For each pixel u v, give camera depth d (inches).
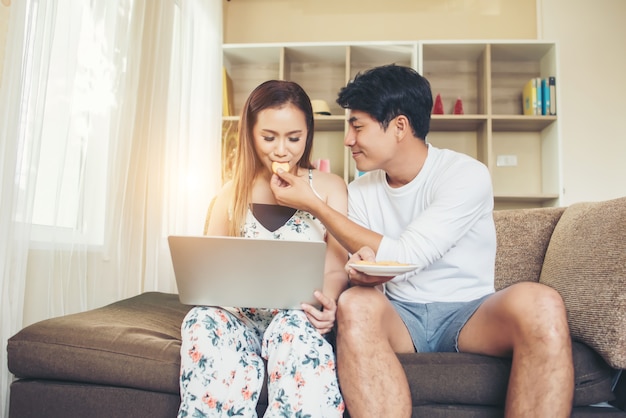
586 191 151.6
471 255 52.7
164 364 44.3
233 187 54.6
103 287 74.3
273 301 43.1
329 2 159.9
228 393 40.8
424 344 50.3
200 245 40.8
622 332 41.2
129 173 81.7
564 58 154.6
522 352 39.4
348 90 53.1
